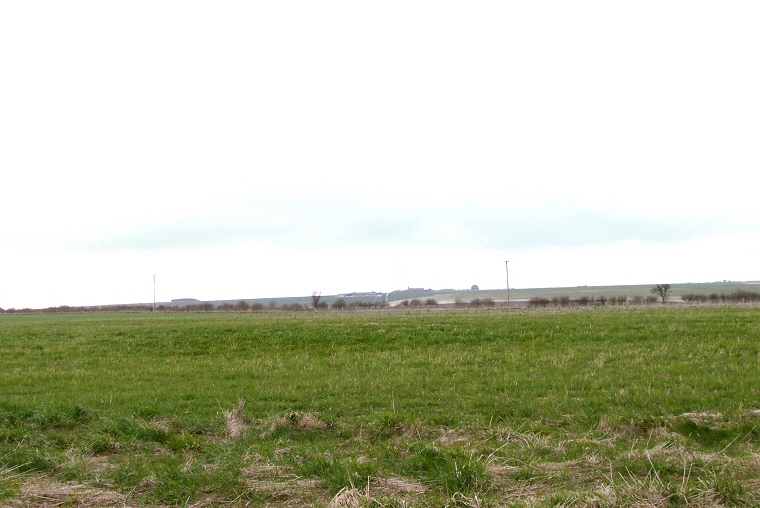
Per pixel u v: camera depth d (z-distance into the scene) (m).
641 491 7.32
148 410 13.74
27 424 12.47
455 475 8.02
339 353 23.20
